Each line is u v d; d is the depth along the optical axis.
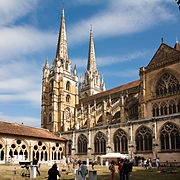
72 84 118.50
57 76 112.94
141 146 58.22
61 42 125.88
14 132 63.91
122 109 73.69
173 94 61.00
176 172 34.72
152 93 65.69
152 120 56.72
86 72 145.38
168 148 52.81
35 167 30.50
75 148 75.19
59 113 106.88
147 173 34.69
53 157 74.00
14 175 31.66
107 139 65.69
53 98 107.69
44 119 112.38
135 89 84.06
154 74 66.31
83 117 96.31
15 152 66.62
